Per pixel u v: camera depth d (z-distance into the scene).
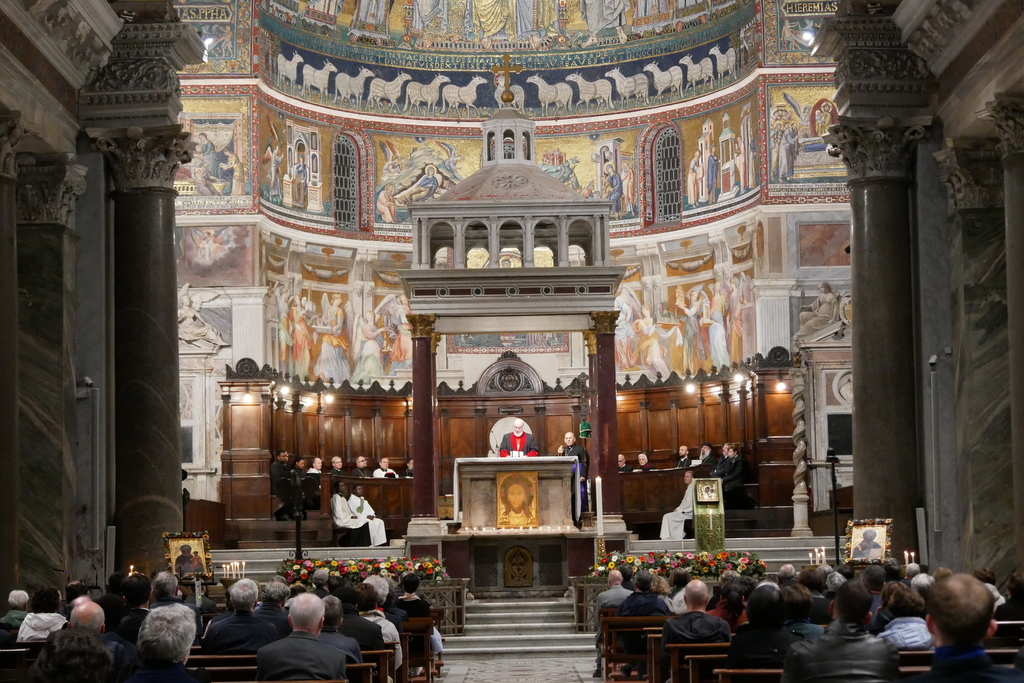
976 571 15.24
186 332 39.12
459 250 30.09
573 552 29.11
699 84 42.47
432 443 29.66
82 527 25.92
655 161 43.38
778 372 37.34
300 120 41.78
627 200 43.56
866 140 26.42
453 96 44.34
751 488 37.25
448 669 24.09
